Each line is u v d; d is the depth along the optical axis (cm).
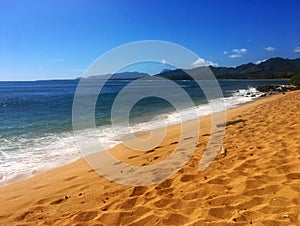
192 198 420
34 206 471
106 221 381
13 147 995
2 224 413
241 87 5744
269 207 359
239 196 400
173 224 352
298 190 391
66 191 535
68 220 399
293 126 812
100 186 538
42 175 674
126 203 428
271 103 1750
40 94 5909
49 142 1072
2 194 557
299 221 320
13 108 2727
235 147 676
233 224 329
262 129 841
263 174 465
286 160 520
